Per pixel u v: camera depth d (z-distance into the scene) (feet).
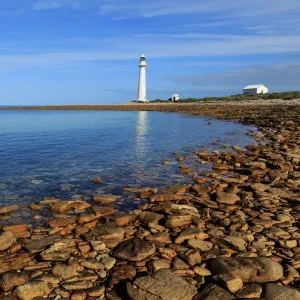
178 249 19.49
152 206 27.91
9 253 19.58
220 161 47.85
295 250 19.51
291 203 28.37
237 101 252.21
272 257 18.66
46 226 24.39
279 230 22.13
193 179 38.55
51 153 58.54
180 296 14.64
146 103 353.31
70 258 18.44
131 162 49.75
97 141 75.20
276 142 60.90
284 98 233.55
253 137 74.49
